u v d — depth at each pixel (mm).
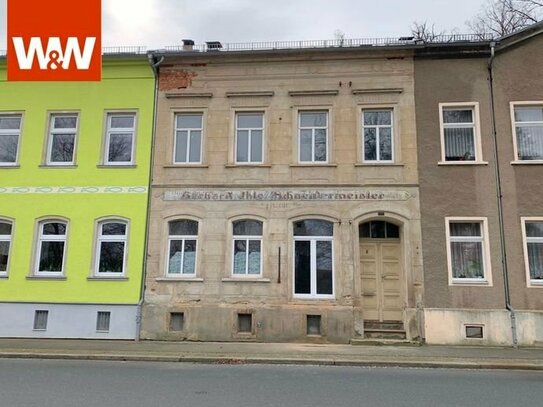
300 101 16672
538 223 15375
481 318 14703
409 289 15062
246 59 16984
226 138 16656
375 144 16328
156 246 16109
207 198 16297
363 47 16375
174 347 13555
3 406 7117
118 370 10391
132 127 17250
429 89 16281
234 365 11234
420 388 8672
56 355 12164
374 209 15656
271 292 15492
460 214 15430
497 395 8164
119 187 16594
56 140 17344
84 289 16000
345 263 15438
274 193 16109
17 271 16266
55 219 16594
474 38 18406
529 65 16172
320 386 8742
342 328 15008
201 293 15688
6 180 16922
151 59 17031
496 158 15680
